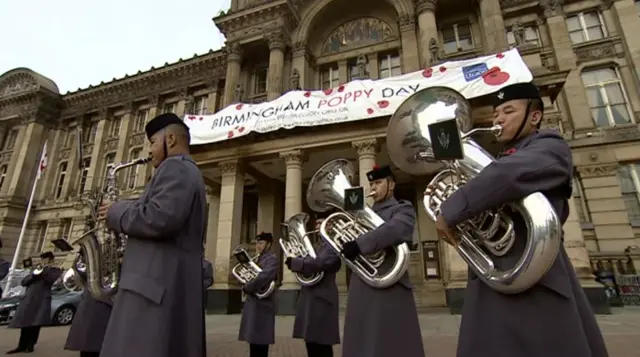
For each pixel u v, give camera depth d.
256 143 16.33
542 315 1.81
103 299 3.59
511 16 21.77
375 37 23.66
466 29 21.72
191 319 2.48
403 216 3.68
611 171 16.89
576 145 17.73
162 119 3.00
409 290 3.62
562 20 20.36
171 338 2.33
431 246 17.08
